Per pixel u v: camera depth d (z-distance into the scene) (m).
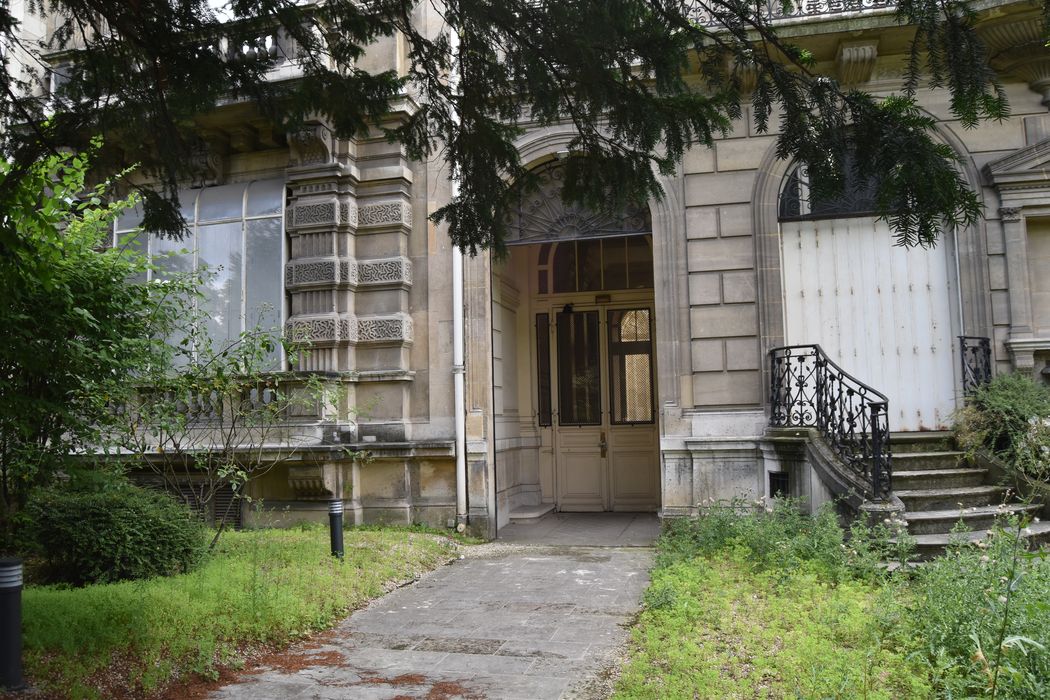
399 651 6.12
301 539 9.32
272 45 9.95
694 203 10.48
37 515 7.29
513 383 13.27
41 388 7.52
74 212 9.52
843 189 4.93
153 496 7.86
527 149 10.80
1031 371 9.59
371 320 11.01
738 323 10.26
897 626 5.43
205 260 11.45
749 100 10.39
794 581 6.90
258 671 5.63
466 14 5.20
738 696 4.64
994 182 9.73
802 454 9.04
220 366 8.67
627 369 13.74
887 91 10.01
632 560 9.23
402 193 11.16
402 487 10.92
